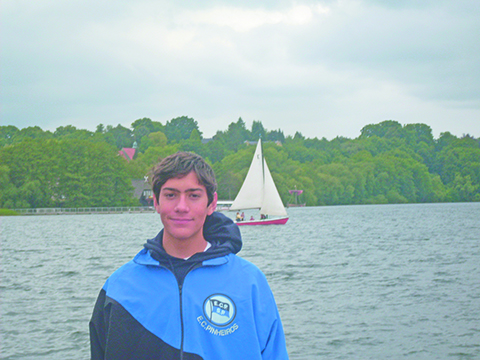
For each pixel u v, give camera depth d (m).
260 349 3.08
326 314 14.76
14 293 18.86
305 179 148.88
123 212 118.31
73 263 28.67
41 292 19.05
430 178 177.88
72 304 16.67
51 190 114.56
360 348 11.66
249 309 3.06
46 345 12.14
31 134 178.38
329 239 44.69
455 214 95.19
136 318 3.00
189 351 2.94
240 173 145.75
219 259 3.12
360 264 26.89
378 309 15.35
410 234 50.12
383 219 80.31
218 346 2.97
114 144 197.50
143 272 3.12
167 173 3.05
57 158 116.50
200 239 3.18
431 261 27.92
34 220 88.75
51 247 39.12
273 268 25.77
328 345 11.88
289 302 16.55
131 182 133.50
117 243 42.22
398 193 170.00
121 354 2.96
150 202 131.50
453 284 19.92
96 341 3.12
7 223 78.94
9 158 110.81
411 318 14.20
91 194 118.19
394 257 30.19
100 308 3.13
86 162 118.12
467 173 182.62
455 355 11.19
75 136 184.75
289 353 11.39
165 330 2.99
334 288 19.28
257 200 60.41
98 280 22.14
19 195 109.31
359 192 163.00
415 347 11.70
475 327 13.18
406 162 174.75
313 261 28.56
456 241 41.59
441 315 14.49
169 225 3.07
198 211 3.08
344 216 92.38
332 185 155.12
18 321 14.33
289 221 76.56
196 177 3.08
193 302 3.02
